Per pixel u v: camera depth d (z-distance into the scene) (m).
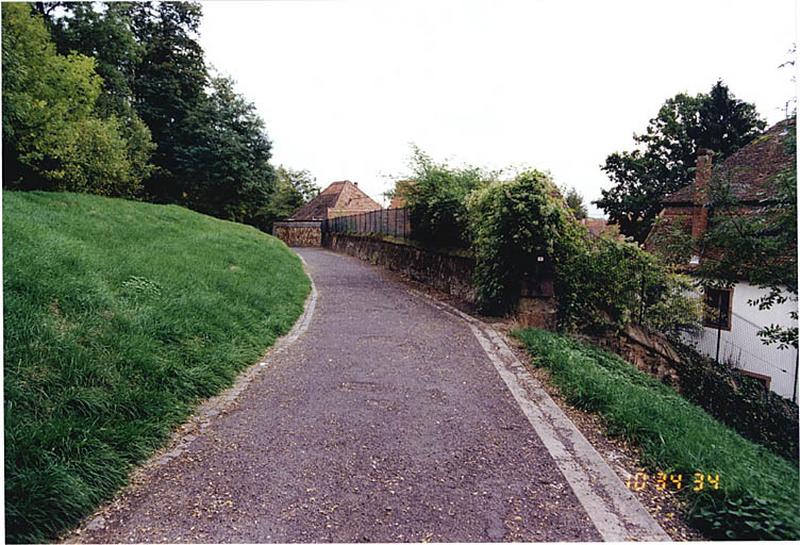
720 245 7.16
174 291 6.62
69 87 12.09
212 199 32.34
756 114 21.42
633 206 26.30
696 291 8.53
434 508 2.96
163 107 29.39
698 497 2.98
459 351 6.61
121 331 4.71
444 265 12.36
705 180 7.63
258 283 9.25
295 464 3.45
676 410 4.87
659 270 8.62
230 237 14.10
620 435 4.00
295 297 9.91
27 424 3.02
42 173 13.30
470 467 3.47
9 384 3.25
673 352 9.65
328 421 4.20
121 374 4.05
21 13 10.13
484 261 9.09
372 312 9.30
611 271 8.57
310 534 2.69
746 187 7.04
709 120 22.73
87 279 5.46
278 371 5.57
